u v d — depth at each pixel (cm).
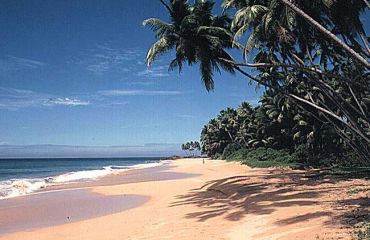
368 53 1478
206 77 1939
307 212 1281
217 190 2244
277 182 2302
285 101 3550
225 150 7994
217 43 1764
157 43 1816
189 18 1775
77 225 1570
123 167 8062
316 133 3972
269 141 5338
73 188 3012
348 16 1459
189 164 7550
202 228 1256
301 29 1677
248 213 1411
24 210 1986
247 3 1734
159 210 1762
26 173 5862
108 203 2173
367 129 2639
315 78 1742
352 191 1672
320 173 2822
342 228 1008
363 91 2192
